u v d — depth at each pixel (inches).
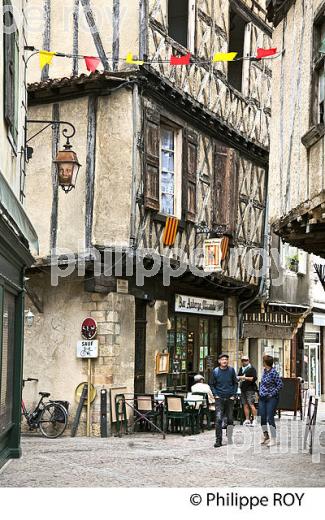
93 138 537.6
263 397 490.9
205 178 633.6
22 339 417.4
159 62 526.6
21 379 417.4
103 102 538.3
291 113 438.9
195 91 609.3
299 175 416.8
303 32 422.0
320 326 956.6
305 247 486.6
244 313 756.0
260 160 732.0
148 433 553.6
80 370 543.2
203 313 674.2
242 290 709.3
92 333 538.3
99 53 544.7
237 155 684.7
